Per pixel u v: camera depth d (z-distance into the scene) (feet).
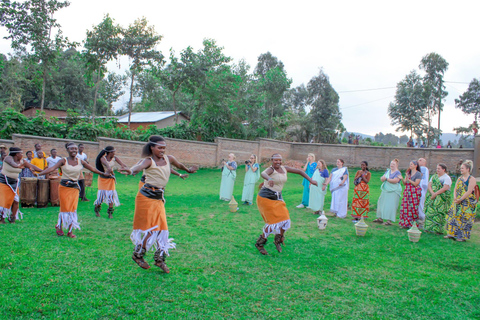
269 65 132.57
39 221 25.21
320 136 115.65
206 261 18.25
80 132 61.82
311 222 30.22
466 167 25.00
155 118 107.55
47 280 14.44
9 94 107.65
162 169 15.58
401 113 122.93
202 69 78.07
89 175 42.80
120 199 37.40
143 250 15.76
